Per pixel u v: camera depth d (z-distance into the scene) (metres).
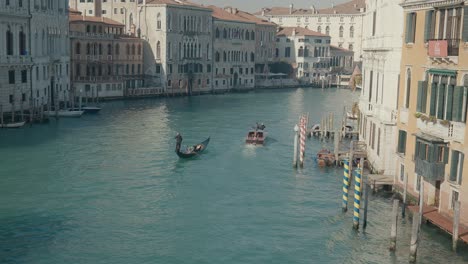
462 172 23.78
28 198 31.17
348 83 127.75
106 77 84.25
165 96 95.56
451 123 24.47
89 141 48.44
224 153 44.50
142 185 34.34
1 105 54.47
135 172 37.56
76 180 35.16
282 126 60.72
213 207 30.23
